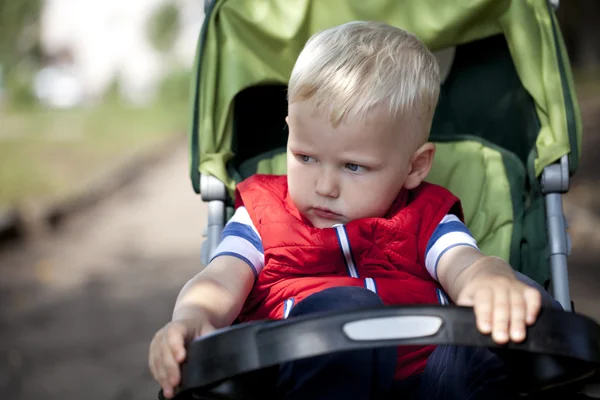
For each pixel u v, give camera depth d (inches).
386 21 104.0
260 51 103.4
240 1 103.6
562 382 62.4
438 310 60.1
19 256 294.0
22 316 221.0
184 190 412.8
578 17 571.5
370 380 66.7
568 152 92.0
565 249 90.5
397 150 78.1
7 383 172.2
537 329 60.4
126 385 168.9
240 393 62.2
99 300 233.5
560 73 95.9
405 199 85.1
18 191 392.5
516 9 99.7
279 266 81.1
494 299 62.1
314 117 76.1
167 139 579.5
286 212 83.4
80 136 584.7
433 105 82.0
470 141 101.9
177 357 63.2
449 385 69.1
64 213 355.3
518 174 99.0
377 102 75.4
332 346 58.7
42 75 842.8
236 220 86.0
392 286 79.0
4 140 550.9
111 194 413.7
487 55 105.2
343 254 79.8
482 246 96.3
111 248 301.3
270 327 60.4
